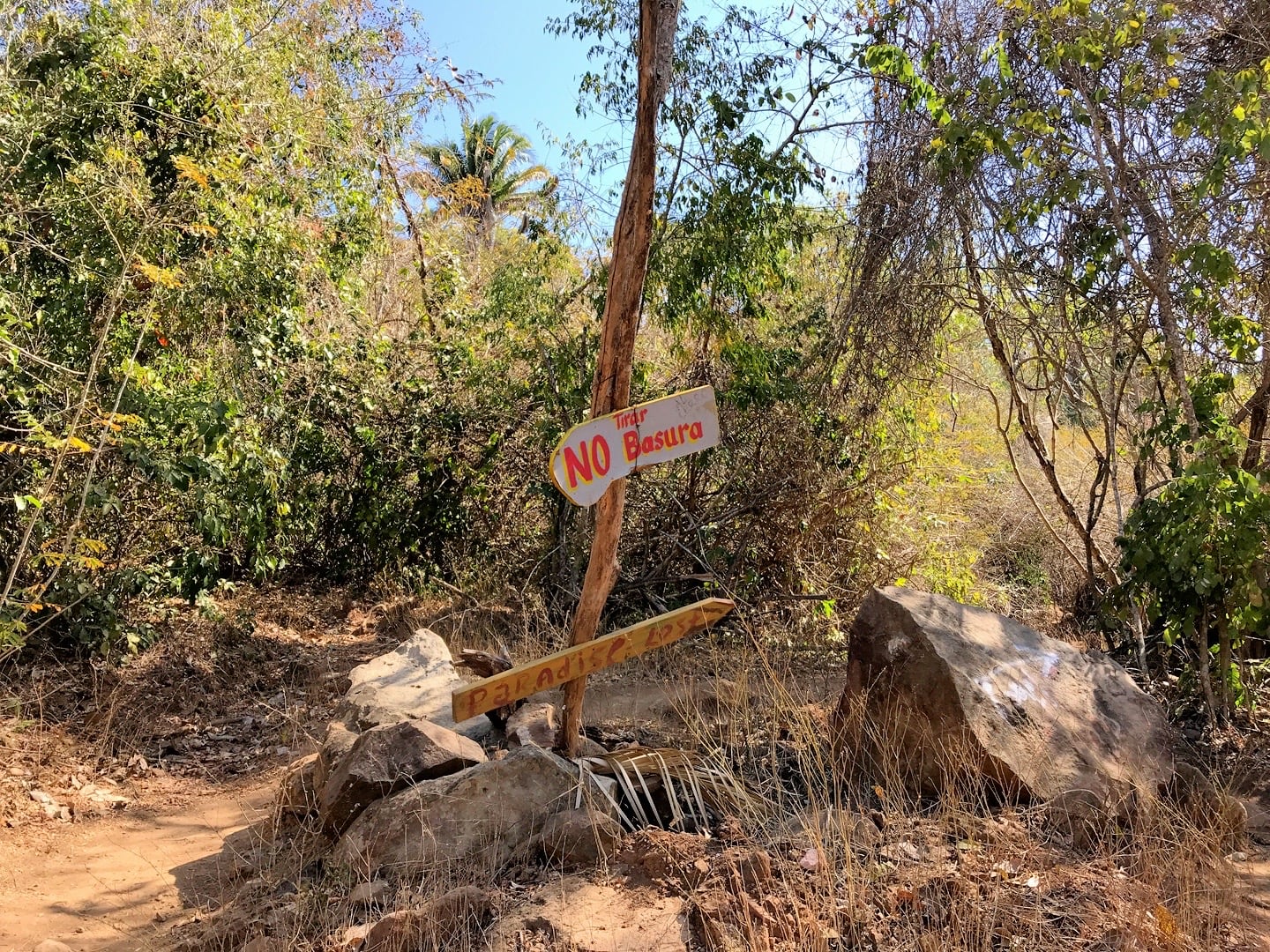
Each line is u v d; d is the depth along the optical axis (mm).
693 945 2713
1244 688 4840
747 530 7059
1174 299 5078
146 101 6094
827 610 6719
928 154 5730
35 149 5848
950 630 3838
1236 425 5082
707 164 6664
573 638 3678
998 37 5137
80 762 4918
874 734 3754
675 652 6207
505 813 3299
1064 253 5352
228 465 6090
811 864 3014
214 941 2980
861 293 6320
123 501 6168
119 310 5586
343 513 8273
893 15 6094
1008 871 2996
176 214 5828
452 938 2809
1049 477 5852
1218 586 4543
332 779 3584
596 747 3969
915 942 2680
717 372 7137
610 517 3547
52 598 5633
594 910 2873
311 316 7641
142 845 4055
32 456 5516
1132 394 5938
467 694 3283
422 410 8133
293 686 6277
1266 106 4395
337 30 10297
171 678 6035
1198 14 4957
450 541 8328
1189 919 2770
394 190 10797
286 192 7266
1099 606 5738
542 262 7445
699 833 3326
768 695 4969
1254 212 4977
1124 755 3637
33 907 3449
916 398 7125
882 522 7250
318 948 2834
